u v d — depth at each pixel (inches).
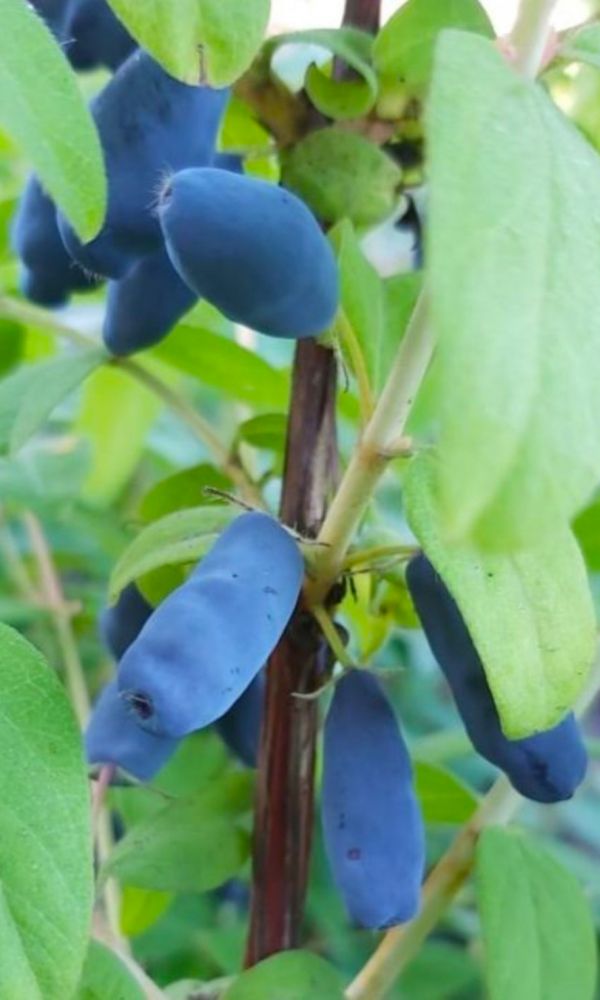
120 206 13.9
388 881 13.9
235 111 15.4
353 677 14.3
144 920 17.0
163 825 15.4
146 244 14.0
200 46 13.1
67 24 14.7
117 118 13.9
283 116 14.8
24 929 13.2
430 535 13.1
